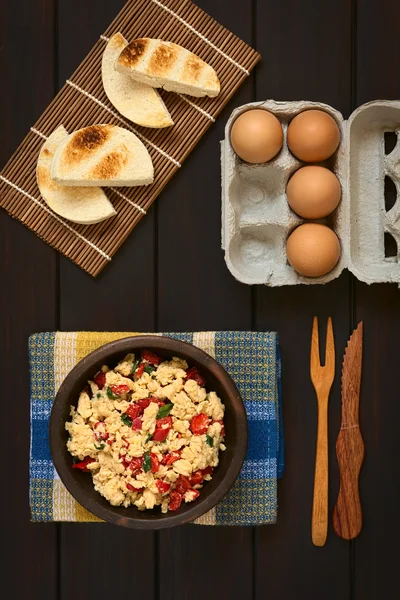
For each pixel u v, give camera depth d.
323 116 0.96
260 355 1.04
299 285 1.08
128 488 0.92
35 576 1.09
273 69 1.07
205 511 0.90
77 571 1.09
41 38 1.07
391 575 1.09
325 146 0.96
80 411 0.95
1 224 1.07
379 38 1.07
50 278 1.08
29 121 1.07
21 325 1.08
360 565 1.09
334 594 1.08
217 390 0.97
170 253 1.07
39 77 1.07
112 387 0.95
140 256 1.07
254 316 1.08
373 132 1.05
